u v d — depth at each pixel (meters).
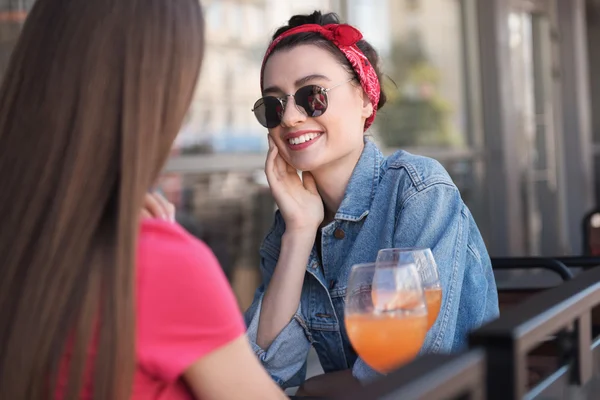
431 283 1.35
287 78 1.67
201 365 0.94
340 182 1.72
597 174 7.90
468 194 6.05
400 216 1.59
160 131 0.94
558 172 7.16
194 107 4.05
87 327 0.87
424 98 5.70
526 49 6.69
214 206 4.18
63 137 0.90
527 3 6.65
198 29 0.97
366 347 1.21
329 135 1.66
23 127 0.92
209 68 4.12
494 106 6.12
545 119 6.94
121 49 0.92
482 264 1.68
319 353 1.73
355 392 0.65
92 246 0.89
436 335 1.48
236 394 0.96
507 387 0.79
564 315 0.96
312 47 1.67
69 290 0.87
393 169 1.66
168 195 3.93
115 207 0.90
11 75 0.95
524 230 6.56
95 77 0.90
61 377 0.89
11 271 0.89
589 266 2.17
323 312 1.67
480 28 6.12
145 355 0.91
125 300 0.87
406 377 0.68
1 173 0.92
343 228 1.69
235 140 4.28
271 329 1.63
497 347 0.80
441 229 1.56
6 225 0.90
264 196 4.45
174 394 0.96
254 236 4.40
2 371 0.88
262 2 4.41
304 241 1.66
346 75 1.68
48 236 0.88
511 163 6.21
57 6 0.95
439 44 5.85
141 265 0.91
